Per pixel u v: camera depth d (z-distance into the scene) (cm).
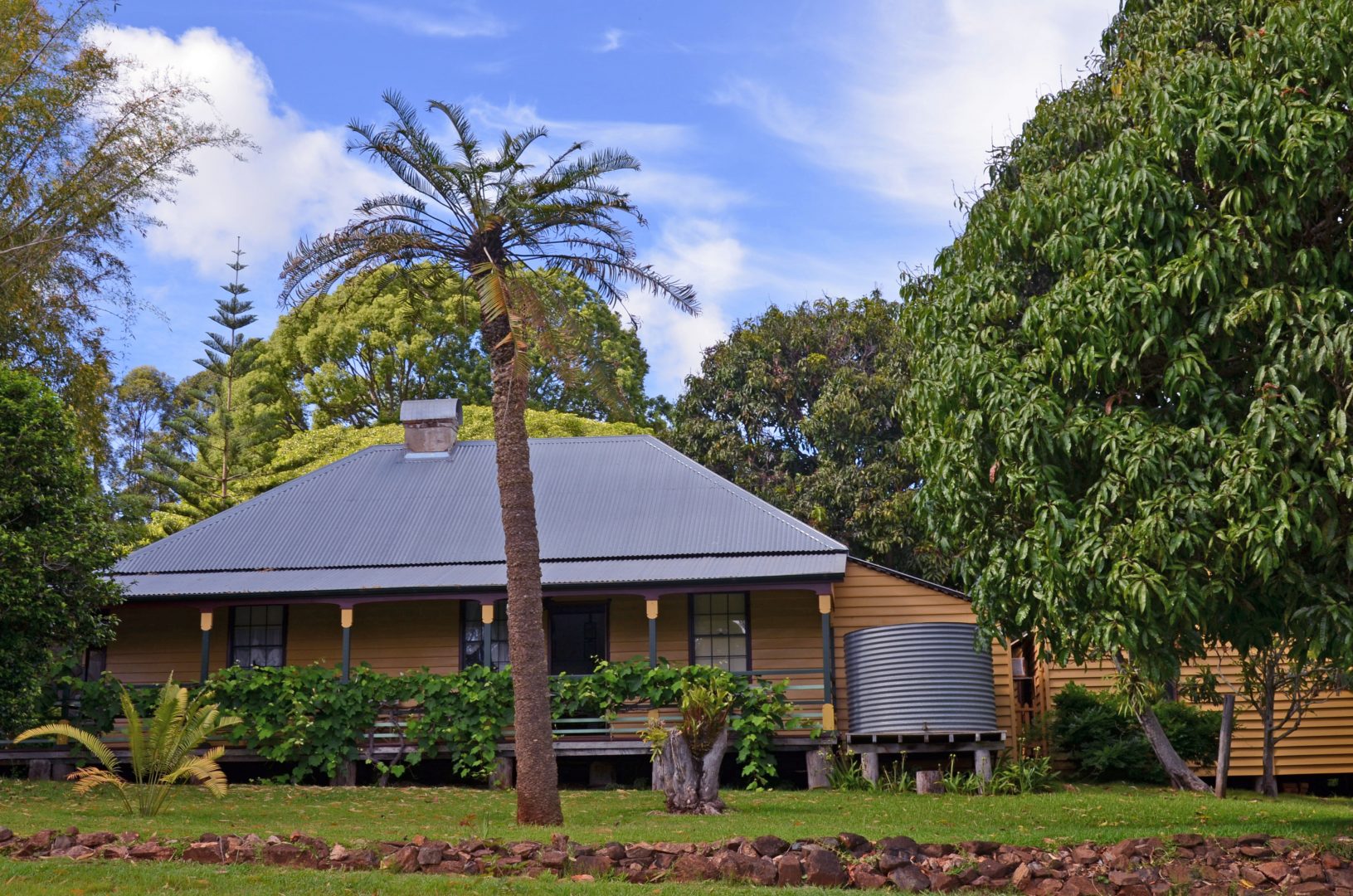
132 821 1309
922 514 1379
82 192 2470
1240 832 1241
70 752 2009
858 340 3672
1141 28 1594
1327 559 1038
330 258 1523
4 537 1636
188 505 3422
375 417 4072
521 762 1379
